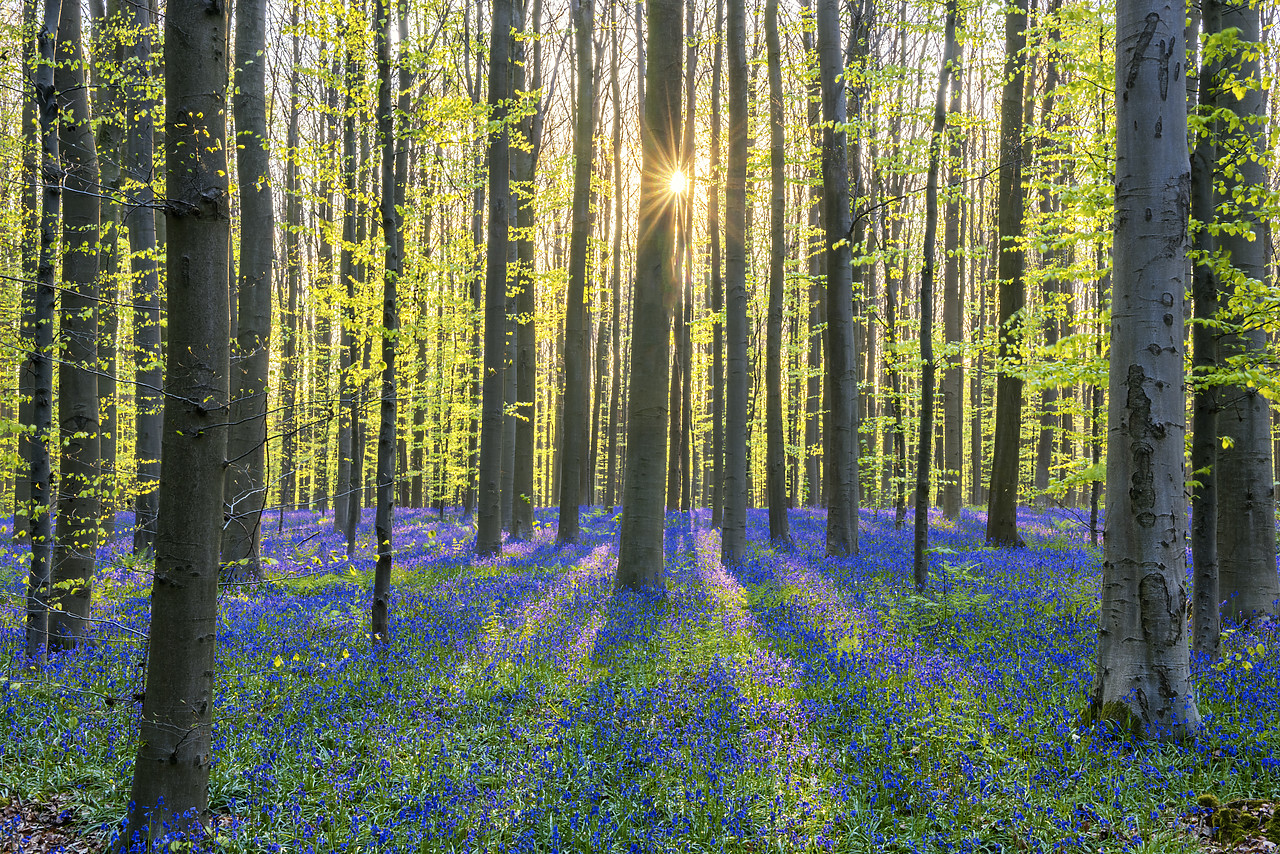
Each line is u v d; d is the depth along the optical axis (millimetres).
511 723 6484
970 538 19141
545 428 54906
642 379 12328
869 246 19594
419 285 12516
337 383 16875
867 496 36969
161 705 4348
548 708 6836
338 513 23516
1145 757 5422
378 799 5203
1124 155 6043
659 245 12336
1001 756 5641
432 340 25797
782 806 4945
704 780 5324
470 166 17562
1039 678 7164
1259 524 9617
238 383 12945
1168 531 5879
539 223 27984
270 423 23250
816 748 5809
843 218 15273
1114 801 4941
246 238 12984
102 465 9172
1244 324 7660
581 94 18344
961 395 24828
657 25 12156
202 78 4203
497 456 17156
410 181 15617
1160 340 5879
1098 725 5887
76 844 4770
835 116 14969
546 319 27719
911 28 11156
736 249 14930
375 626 8656
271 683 7410
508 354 21750
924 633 9258
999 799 5016
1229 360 7379
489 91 16281
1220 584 9852
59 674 7414
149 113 11930
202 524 4383
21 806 5234
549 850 4617
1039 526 22844
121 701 6738
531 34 16391
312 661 8039
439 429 28344
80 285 8461
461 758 5785
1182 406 5965
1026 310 12070
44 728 6262
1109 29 9656
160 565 4355
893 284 23859
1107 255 12305
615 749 5867
